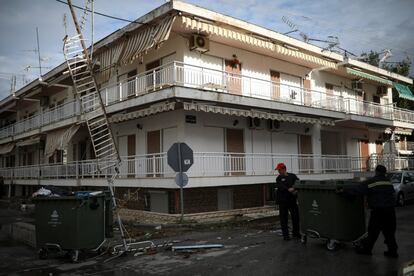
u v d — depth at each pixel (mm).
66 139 20844
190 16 15289
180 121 16281
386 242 7887
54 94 27906
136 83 16812
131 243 9977
